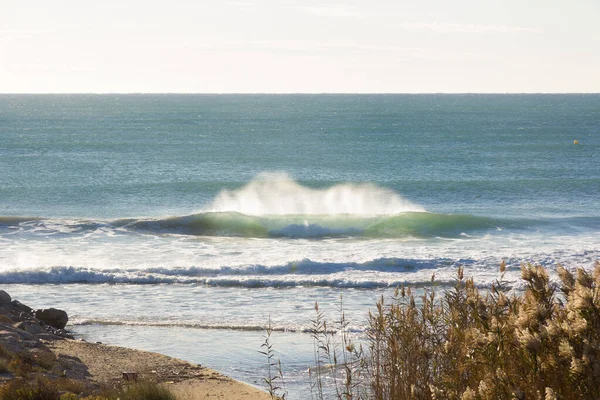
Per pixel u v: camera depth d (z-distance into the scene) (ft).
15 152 311.47
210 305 83.05
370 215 150.00
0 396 41.22
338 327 69.67
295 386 51.11
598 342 16.07
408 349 27.50
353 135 418.72
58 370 52.08
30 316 70.79
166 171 251.19
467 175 241.35
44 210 179.32
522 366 17.38
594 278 17.75
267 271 102.37
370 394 34.78
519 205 185.26
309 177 238.68
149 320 75.77
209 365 58.85
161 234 138.92
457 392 19.47
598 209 176.76
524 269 19.15
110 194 199.62
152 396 45.44
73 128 495.00
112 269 101.30
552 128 488.02
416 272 100.73
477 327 20.45
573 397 16.17
